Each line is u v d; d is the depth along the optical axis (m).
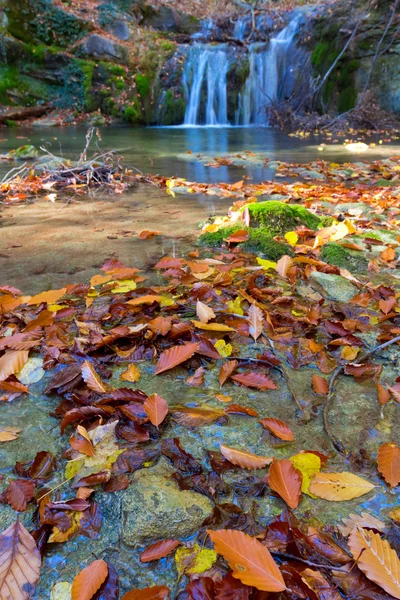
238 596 0.93
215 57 16.48
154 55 16.70
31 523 1.13
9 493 1.19
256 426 1.44
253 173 6.58
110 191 5.39
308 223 3.57
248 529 1.10
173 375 1.70
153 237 3.45
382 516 1.14
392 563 0.98
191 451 1.34
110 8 17.36
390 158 7.73
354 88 14.87
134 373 1.69
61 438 1.40
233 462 1.27
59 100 16.33
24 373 1.71
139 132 13.57
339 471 1.27
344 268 2.81
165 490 1.20
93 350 1.81
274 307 2.25
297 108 15.88
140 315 2.13
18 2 15.58
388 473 1.24
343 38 14.82
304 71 15.82
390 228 3.71
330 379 1.69
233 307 2.20
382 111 14.46
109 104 16.17
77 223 3.91
